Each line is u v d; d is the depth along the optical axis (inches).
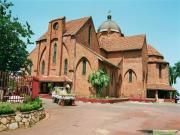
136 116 834.8
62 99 1112.8
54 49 1764.3
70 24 1866.4
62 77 1595.7
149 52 2281.0
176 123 708.7
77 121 659.4
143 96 1975.9
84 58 1628.9
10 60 1039.0
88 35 1846.7
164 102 1979.6
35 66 1838.1
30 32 1080.2
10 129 501.0
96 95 1519.4
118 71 1983.3
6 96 635.5
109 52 2149.4
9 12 1056.2
